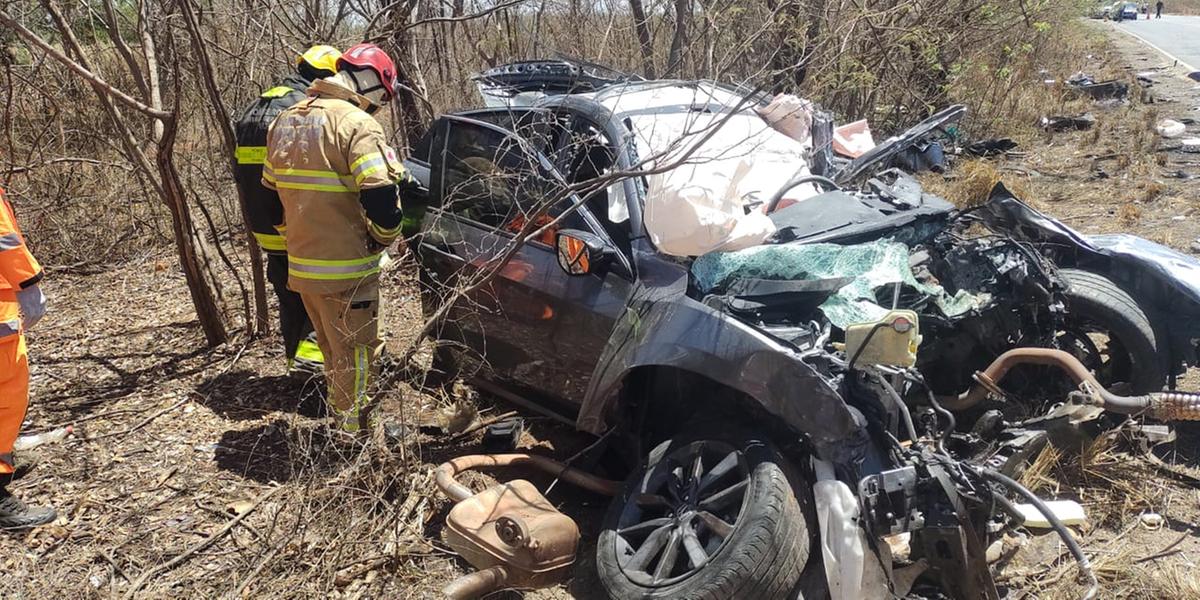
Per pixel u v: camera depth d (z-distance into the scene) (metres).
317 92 3.88
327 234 3.81
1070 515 3.06
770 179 4.25
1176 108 12.77
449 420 4.36
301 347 4.81
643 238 3.70
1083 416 3.39
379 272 4.02
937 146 4.86
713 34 6.87
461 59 7.45
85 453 4.33
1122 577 3.24
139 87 5.16
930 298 3.54
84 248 7.34
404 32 6.59
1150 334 3.87
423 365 5.13
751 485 3.03
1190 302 3.92
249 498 3.92
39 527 3.74
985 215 4.32
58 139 7.38
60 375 5.23
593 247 3.58
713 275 3.47
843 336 3.35
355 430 4.01
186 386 5.03
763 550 2.87
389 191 3.71
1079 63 18.55
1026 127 11.29
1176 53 25.30
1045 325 3.84
